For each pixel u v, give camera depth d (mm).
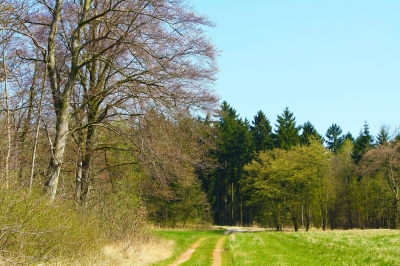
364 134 74000
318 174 49312
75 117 16375
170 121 15000
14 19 12039
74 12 14969
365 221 55906
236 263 14938
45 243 8633
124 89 14664
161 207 44781
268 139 62875
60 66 14859
